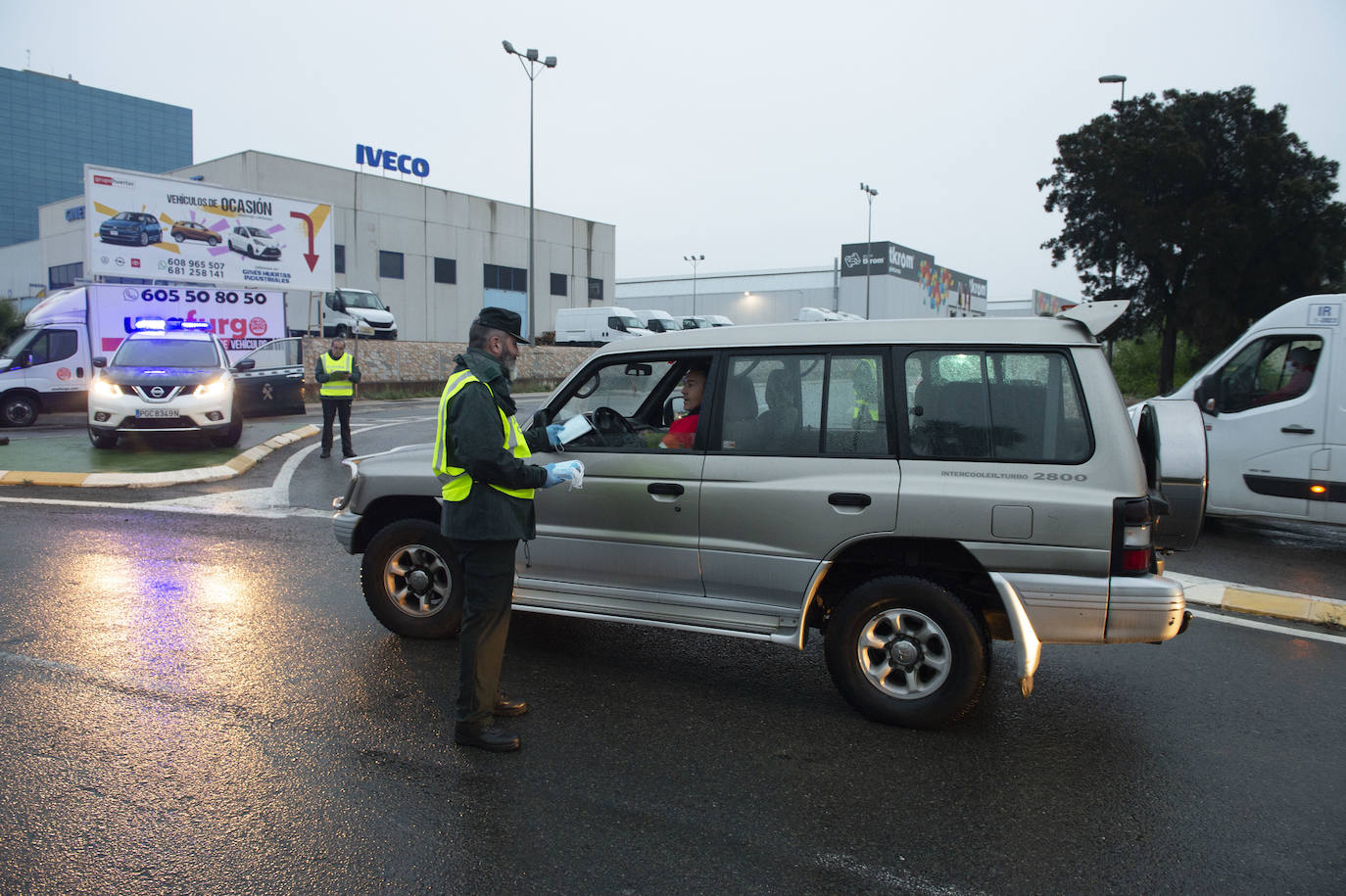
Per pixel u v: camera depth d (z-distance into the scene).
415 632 5.12
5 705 4.16
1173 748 3.94
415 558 5.11
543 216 48.97
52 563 6.85
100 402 12.61
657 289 75.81
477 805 3.33
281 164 37.19
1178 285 26.47
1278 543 8.47
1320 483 7.91
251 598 5.98
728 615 4.38
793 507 4.14
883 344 4.14
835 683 4.18
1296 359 8.15
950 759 3.80
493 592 3.79
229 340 22.03
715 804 3.38
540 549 4.76
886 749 3.88
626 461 4.51
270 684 4.48
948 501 3.88
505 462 3.61
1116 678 4.82
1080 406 3.82
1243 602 6.17
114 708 4.15
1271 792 3.54
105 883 2.80
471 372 3.68
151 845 3.02
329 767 3.62
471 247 45.31
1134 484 3.73
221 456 12.33
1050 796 3.48
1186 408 5.63
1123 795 3.50
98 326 18.72
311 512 9.08
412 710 4.19
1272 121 25.39
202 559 7.07
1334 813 3.39
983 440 3.93
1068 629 3.76
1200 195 25.91
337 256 39.72
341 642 5.11
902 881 2.89
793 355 4.28
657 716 4.21
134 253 22.86
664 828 3.19
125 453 12.63
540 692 4.48
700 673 4.81
